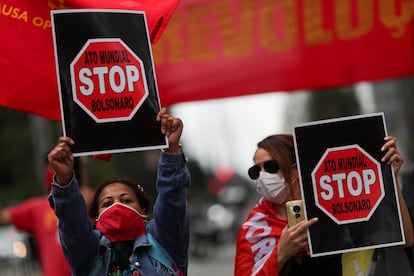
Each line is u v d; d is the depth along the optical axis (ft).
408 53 32.68
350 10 33.06
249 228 24.39
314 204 21.99
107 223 21.42
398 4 32.71
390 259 23.62
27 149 142.82
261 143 24.35
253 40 33.45
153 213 21.80
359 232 21.91
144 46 21.49
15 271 45.98
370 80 33.01
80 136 20.79
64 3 23.94
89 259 21.50
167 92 33.68
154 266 21.47
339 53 33.12
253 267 23.84
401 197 22.65
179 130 21.06
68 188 20.68
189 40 33.55
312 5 33.22
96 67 21.08
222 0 33.40
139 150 20.95
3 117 144.77
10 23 23.98
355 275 23.44
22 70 23.94
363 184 22.03
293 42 33.32
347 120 22.17
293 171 24.07
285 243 22.13
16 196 138.31
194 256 136.56
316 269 23.44
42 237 33.40
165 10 23.81
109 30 21.29
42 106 24.03
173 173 21.17
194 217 145.18
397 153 22.13
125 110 21.06
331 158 22.12
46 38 24.09
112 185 22.35
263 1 33.37
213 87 33.55
